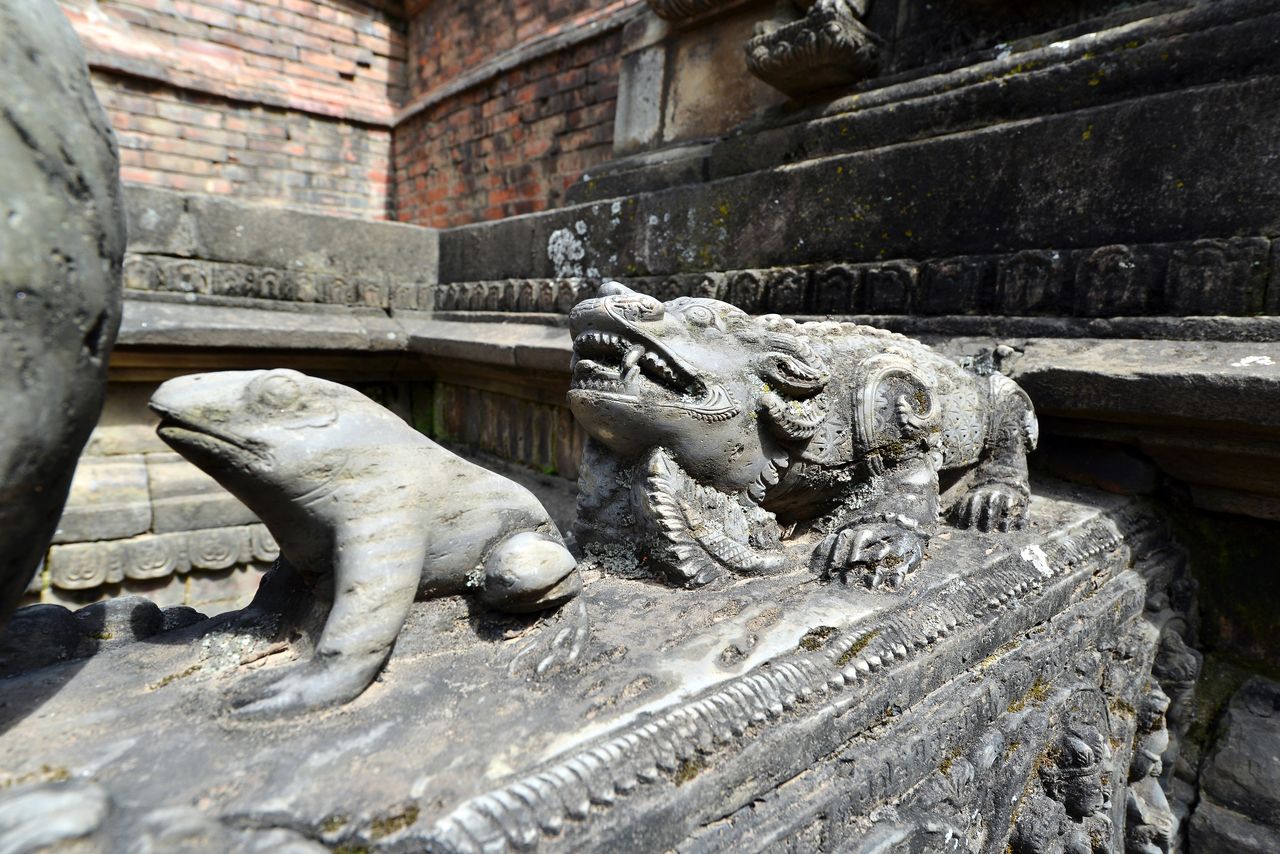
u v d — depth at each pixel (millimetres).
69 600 3010
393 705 975
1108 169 2047
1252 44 1849
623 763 896
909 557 1443
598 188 3686
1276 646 1974
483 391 3725
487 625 1176
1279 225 1788
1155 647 1890
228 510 3260
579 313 1553
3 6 740
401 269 4266
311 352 3650
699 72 3553
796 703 1084
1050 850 1448
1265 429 1697
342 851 750
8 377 729
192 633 1178
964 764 1264
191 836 712
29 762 829
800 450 1567
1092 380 1899
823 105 2791
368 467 1073
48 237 757
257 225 3729
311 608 1119
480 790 817
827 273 2596
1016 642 1484
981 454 1926
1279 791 1836
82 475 3094
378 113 6617
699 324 1536
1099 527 1853
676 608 1323
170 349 3248
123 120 5438
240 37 5887
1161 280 1963
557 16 4902
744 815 988
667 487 1457
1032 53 2262
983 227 2285
